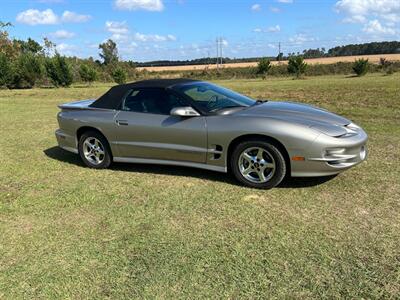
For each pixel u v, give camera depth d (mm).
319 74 52250
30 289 3154
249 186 5070
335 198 4605
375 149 6633
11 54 46000
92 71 42531
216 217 4258
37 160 7012
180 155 5441
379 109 11438
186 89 5582
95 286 3141
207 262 3381
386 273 3098
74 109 6457
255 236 3789
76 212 4598
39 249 3775
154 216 4371
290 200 4609
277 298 2869
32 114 13422
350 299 2818
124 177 5812
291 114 5082
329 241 3621
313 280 3055
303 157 4664
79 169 6363
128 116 5797
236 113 5195
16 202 4980
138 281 3164
